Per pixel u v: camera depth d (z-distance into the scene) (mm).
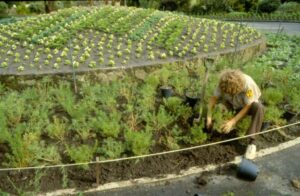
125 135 4375
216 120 4676
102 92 5844
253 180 3895
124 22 9938
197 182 3887
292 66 7574
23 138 4363
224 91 4340
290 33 12820
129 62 7102
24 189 3746
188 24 10195
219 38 9102
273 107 5176
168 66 6961
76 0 24438
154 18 10594
